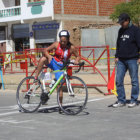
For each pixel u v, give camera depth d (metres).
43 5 28.36
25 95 7.77
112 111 7.51
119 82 8.01
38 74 7.67
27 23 30.25
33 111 7.65
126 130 5.63
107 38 26.44
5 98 10.49
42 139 5.19
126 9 25.05
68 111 7.27
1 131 5.82
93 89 10.81
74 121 6.52
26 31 30.50
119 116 6.89
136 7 25.09
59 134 5.48
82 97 7.23
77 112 7.16
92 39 27.41
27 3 29.39
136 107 7.91
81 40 27.92
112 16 25.78
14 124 6.39
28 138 5.28
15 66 22.61
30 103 7.71
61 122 6.46
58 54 7.37
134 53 7.77
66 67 7.34
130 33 7.73
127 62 7.84
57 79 7.45
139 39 7.68
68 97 7.52
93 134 5.41
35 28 29.53
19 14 30.31
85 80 12.05
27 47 30.66
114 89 10.08
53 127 6.02
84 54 23.44
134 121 6.36
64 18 28.39
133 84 7.92
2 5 33.19
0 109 8.34
